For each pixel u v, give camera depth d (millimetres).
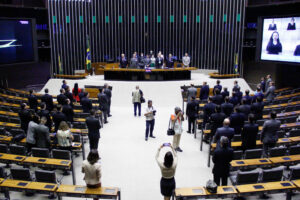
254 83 22562
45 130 7406
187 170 7941
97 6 22422
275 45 15953
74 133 8742
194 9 22250
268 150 7496
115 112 14414
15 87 23547
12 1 20047
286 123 9430
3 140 8156
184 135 10836
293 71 18578
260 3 21078
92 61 23266
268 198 6426
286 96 14312
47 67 26000
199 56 22984
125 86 16641
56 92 18125
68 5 22047
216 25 22156
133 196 6641
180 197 5207
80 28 22594
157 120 12953
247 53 23078
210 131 9000
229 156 5973
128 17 22703
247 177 5848
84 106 10906
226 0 21516
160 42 23094
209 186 5301
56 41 22469
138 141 10219
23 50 16547
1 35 15516
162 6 22453
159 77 17547
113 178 7488
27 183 5613
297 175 6164
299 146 7129
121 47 23234
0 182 5617
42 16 22219
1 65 15648
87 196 5375
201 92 13008
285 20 15234
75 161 8555
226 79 18609
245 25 22328
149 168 8078
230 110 9266
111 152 9219
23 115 8438
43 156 7121
